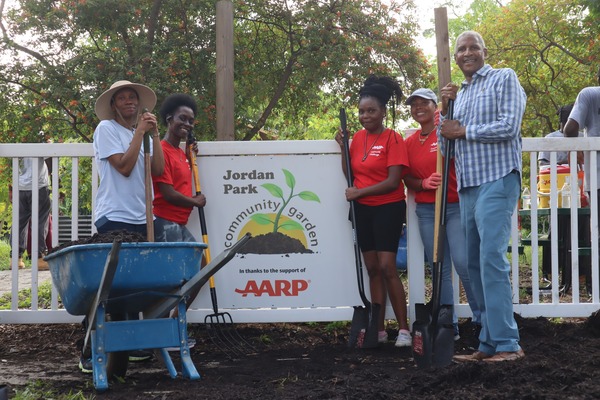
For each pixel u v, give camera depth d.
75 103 8.94
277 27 10.76
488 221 4.76
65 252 4.28
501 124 4.71
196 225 6.12
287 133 12.05
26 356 5.75
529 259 10.54
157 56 9.59
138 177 5.27
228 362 5.43
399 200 5.75
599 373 4.37
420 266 6.11
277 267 6.11
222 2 6.73
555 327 5.96
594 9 12.25
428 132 5.77
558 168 8.11
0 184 10.52
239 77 10.70
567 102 15.69
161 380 4.71
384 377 4.64
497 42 16.05
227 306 6.11
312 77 10.11
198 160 6.12
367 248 5.81
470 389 4.15
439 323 5.07
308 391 4.30
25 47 9.77
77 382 4.71
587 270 7.35
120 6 9.42
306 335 6.46
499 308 4.75
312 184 6.10
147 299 4.55
